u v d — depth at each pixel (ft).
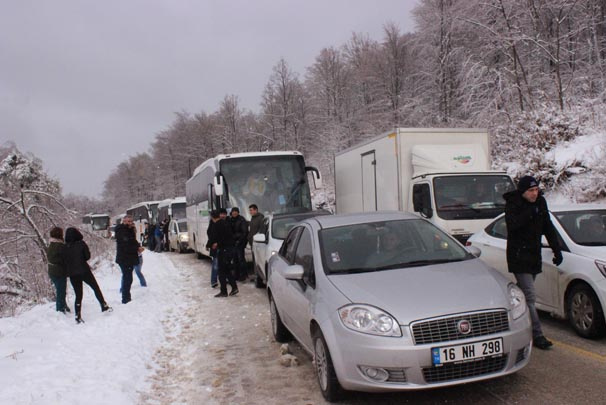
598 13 82.02
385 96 122.93
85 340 23.62
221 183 45.88
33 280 45.50
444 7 94.17
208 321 27.99
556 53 75.97
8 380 17.49
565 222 21.34
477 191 32.94
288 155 48.73
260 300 33.19
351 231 18.53
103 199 284.41
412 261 16.87
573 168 48.96
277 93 146.51
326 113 135.64
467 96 82.84
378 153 39.99
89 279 30.07
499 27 80.64
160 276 51.08
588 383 15.11
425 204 32.86
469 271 15.72
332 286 15.53
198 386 17.40
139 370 18.99
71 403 15.11
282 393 16.15
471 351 13.24
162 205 115.85
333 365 14.33
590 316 19.02
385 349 13.23
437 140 36.88
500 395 14.61
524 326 14.12
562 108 65.92
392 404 14.51
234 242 36.06
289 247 21.75
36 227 45.75
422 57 101.91
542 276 21.36
